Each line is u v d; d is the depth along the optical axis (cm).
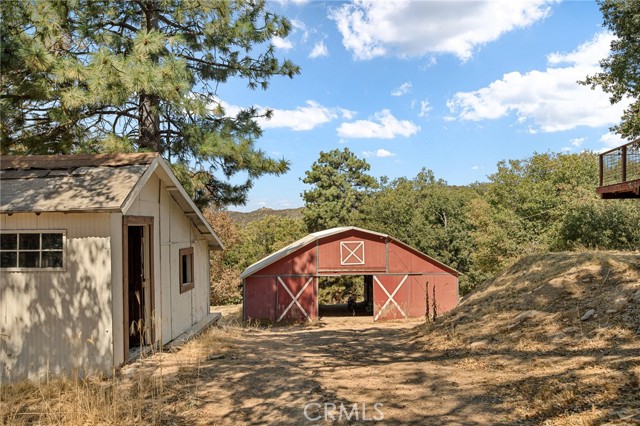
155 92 1302
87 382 642
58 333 699
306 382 638
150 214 865
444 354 783
